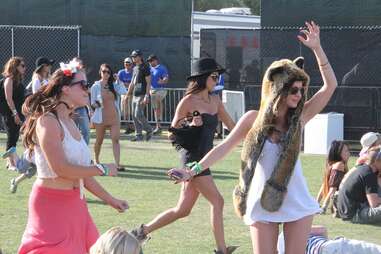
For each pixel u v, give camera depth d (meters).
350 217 10.27
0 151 17.11
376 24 19.16
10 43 22.80
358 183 10.19
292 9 19.89
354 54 18.66
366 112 18.38
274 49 19.62
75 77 6.07
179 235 9.30
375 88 18.30
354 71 18.66
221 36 20.27
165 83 21.34
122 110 21.38
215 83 8.27
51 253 5.96
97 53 22.50
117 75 20.70
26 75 22.81
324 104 6.09
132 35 22.38
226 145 6.10
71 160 6.03
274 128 5.82
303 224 5.84
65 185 6.03
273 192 5.75
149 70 19.86
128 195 11.95
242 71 19.95
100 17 22.45
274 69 5.79
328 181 10.91
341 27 19.14
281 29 19.52
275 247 5.87
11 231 9.31
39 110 6.00
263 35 19.72
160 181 13.39
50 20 22.70
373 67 18.53
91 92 14.45
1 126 21.38
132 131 21.59
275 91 5.77
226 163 15.70
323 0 19.53
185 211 8.16
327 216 10.67
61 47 22.70
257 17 26.00
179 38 22.19
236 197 5.97
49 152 5.89
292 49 19.45
